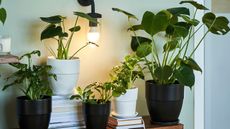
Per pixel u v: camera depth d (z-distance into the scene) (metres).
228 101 2.56
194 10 2.28
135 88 1.89
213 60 2.46
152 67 1.99
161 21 1.81
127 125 1.86
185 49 2.13
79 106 1.81
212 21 1.94
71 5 1.94
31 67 1.86
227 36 2.49
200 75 2.38
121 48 2.09
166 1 2.21
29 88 1.67
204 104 2.44
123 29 2.09
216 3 2.49
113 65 2.07
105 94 1.82
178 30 1.88
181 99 1.95
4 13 1.59
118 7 2.07
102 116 1.74
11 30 1.83
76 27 1.84
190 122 2.36
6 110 1.85
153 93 1.93
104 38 2.04
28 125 1.64
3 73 1.83
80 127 1.81
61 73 1.76
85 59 2.00
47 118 1.67
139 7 2.13
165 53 2.02
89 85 1.88
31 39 1.87
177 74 1.87
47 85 1.78
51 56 1.89
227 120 2.58
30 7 1.86
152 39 1.98
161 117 1.94
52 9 1.91
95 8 2.00
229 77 2.55
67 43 1.88
